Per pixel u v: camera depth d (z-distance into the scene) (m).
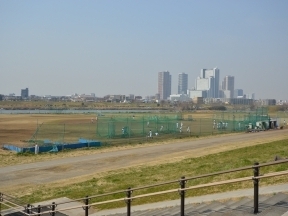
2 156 37.03
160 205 13.32
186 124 78.25
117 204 16.09
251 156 24.56
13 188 23.92
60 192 21.55
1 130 65.75
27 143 47.28
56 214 15.61
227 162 23.64
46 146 41.00
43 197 20.50
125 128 55.94
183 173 22.47
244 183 14.16
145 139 51.06
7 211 16.41
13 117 108.88
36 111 166.12
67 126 72.88
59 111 167.75
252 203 8.41
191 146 42.66
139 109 198.38
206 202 11.45
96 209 16.14
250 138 49.00
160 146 43.62
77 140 49.47
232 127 68.19
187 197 13.73
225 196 12.07
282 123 82.38
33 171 29.64
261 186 12.48
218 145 41.72
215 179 17.03
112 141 48.78
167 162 30.05
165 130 62.25
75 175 27.81
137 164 30.98
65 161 34.09
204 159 28.17
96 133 58.12
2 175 28.17
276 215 6.91
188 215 9.16
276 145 29.95
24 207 14.84
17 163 33.31
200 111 177.25
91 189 21.39
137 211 13.21
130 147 43.25
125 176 24.81
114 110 186.00
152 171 25.55
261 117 72.62
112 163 32.69
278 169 15.88
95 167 30.98
